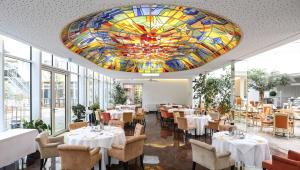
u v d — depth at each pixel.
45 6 2.82
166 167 4.45
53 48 5.48
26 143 4.54
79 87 10.09
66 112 8.45
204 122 7.70
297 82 15.98
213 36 5.65
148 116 14.45
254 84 14.63
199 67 9.48
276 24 3.53
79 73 10.01
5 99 4.90
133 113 9.84
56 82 7.56
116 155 4.13
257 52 6.04
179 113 9.04
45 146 4.19
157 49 7.66
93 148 4.01
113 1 2.75
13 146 4.14
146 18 4.57
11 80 5.18
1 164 3.84
